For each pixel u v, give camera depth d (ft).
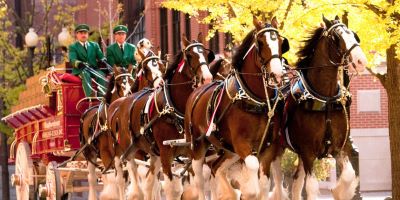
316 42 49.24
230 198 55.77
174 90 56.03
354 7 69.72
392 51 74.13
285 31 72.69
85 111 70.28
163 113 55.88
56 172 73.46
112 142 63.21
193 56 53.62
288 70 52.24
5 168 131.85
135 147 59.62
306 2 73.92
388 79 74.84
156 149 57.26
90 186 68.08
